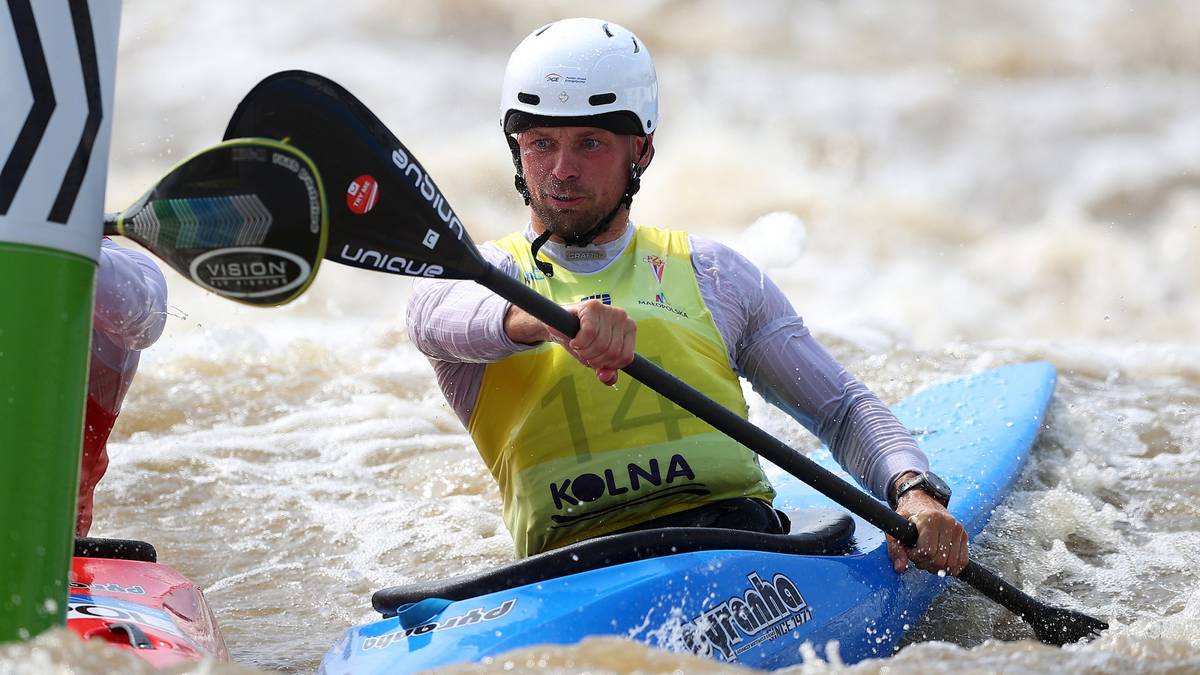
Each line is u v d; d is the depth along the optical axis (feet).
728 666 26.43
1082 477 56.24
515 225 139.74
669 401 37.11
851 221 143.33
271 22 184.24
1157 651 29.07
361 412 66.95
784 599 34.73
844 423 40.70
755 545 35.63
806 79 178.50
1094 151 160.45
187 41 179.42
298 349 77.15
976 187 152.87
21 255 22.34
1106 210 147.43
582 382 36.73
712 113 167.02
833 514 39.73
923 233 141.49
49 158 22.48
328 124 28.19
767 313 40.04
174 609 32.45
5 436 22.29
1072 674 26.71
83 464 35.96
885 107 171.12
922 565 38.34
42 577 22.81
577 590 32.27
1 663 21.76
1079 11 192.75
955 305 123.34
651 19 190.39
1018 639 40.86
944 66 182.39
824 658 35.04
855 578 37.22
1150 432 62.28
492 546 51.57
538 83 36.65
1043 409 58.80
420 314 36.81
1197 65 182.39
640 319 37.42
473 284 36.37
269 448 62.08
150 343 35.09
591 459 36.65
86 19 22.89
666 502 37.11
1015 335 117.91
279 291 26.30
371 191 29.22
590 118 36.55
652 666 26.07
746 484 37.99
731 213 145.69
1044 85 178.40
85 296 23.49
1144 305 126.52
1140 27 188.03
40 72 22.33
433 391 70.74
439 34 185.78
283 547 51.47
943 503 39.27
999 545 48.39
